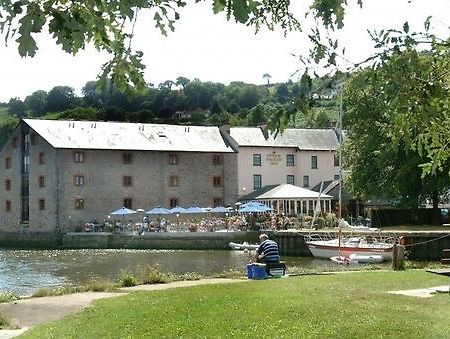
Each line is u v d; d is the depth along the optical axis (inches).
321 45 200.2
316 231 1806.1
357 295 524.7
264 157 2765.7
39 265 1535.4
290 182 2815.0
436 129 249.0
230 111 5669.3
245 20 170.9
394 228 1852.9
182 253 1895.9
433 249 1505.9
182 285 697.0
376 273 746.2
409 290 567.5
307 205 2482.8
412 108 211.9
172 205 2588.6
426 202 2162.9
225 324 413.7
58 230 2413.9
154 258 1704.0
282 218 2172.7
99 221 2468.0
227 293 557.9
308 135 2910.9
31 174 2517.2
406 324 397.7
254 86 5930.1
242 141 2728.8
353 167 2081.7
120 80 205.6
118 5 176.7
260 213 2386.8
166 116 5029.5
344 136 2891.2
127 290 678.5
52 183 2439.7
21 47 158.2
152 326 421.4
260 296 526.6
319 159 2869.1
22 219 2566.4
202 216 2583.7
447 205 2549.2
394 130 238.1
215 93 5748.0
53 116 4731.8
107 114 4532.5
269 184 2765.7
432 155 271.0
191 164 2632.9
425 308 458.3
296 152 2829.7
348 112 2003.0
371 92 233.9
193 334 390.6
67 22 161.9
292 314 437.4
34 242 2455.7
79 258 1744.6
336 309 453.1
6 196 2637.8
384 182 1979.6
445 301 492.7
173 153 2603.3
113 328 425.4
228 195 2687.0
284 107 197.0
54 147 2379.4
